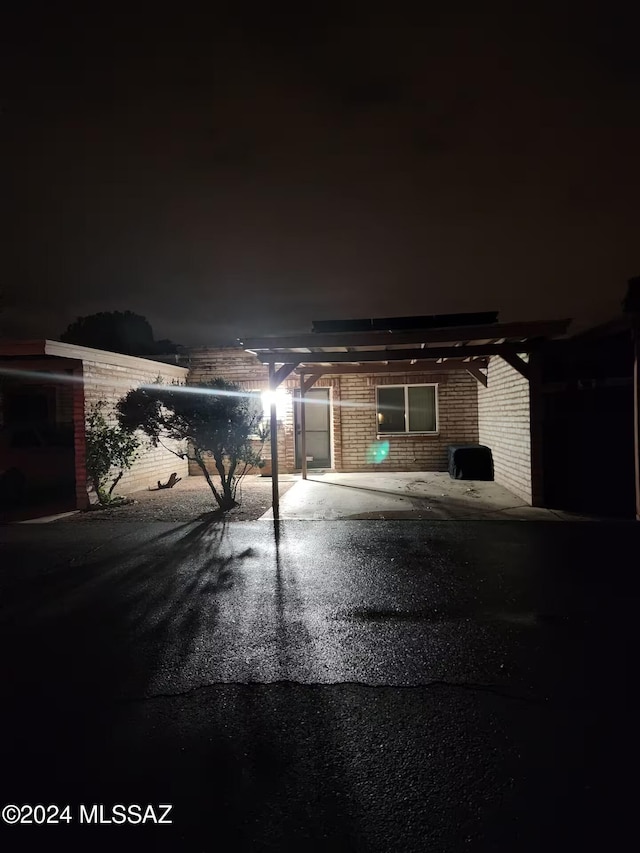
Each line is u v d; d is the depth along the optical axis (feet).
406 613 16.03
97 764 9.50
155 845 7.70
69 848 7.70
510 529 26.32
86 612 16.60
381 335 30.14
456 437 49.98
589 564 20.49
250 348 31.09
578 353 33.37
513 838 7.60
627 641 13.89
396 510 31.68
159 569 20.95
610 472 31.91
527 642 13.93
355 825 7.93
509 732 10.12
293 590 18.28
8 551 24.02
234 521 29.71
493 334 29.22
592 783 8.69
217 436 32.78
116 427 38.24
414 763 9.29
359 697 11.46
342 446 50.90
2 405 42.34
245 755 9.64
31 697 11.75
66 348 33.22
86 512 33.42
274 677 12.41
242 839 7.75
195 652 13.78
